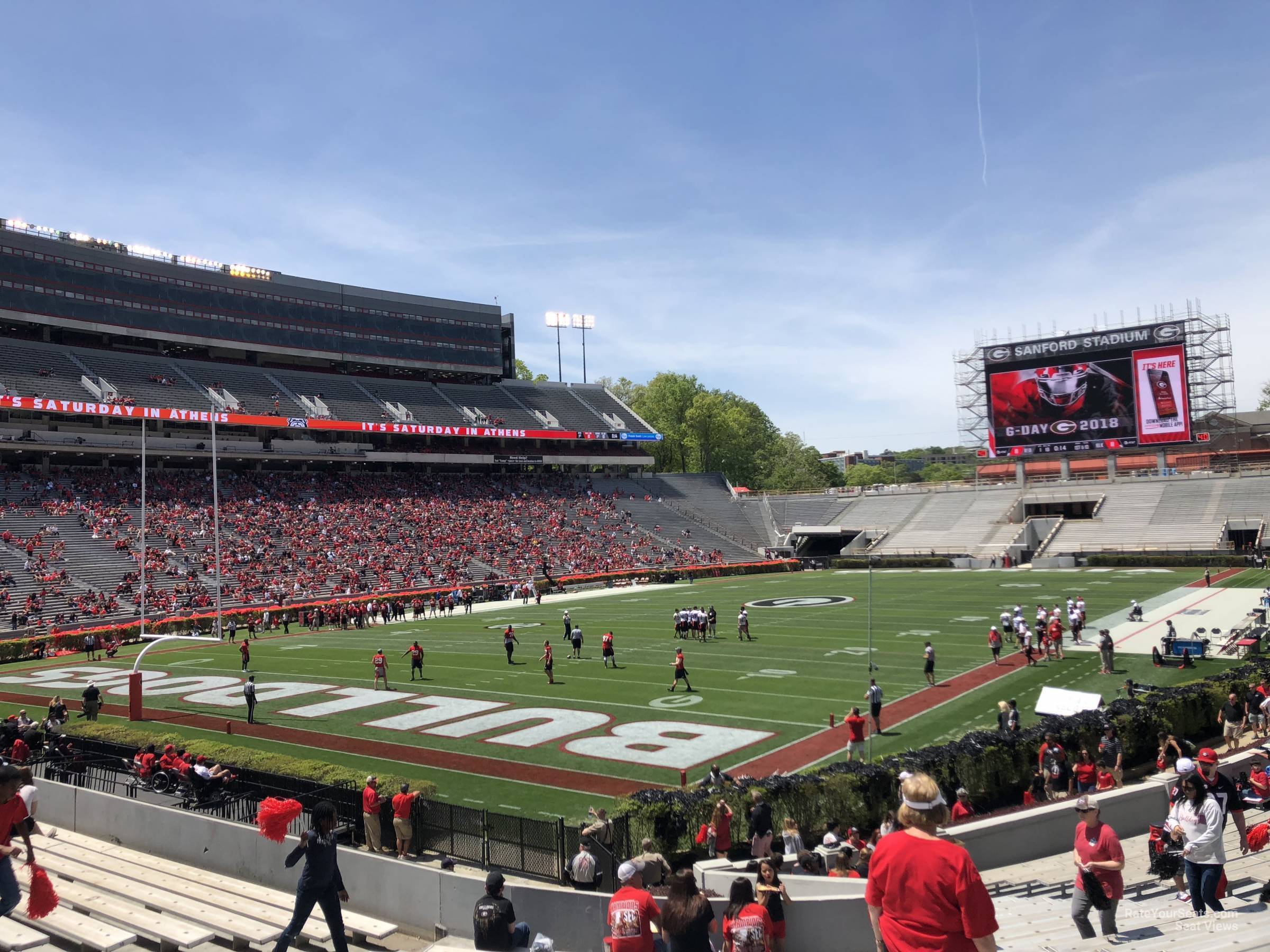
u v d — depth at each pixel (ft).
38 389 209.26
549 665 106.63
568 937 38.55
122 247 245.86
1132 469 289.53
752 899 26.03
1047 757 60.18
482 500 270.87
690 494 328.29
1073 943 30.14
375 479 265.75
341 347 281.33
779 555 286.46
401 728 85.56
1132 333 233.55
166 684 113.50
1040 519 254.47
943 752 59.31
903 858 15.74
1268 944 25.85
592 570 245.24
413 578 212.64
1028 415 248.93
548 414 315.17
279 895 43.60
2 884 23.95
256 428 250.37
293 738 82.38
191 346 262.88
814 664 112.78
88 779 63.21
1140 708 69.51
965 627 138.62
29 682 118.83
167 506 210.59
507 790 65.41
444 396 301.84
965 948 15.17
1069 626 131.23
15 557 173.68
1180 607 148.36
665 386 412.98
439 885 40.96
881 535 281.95
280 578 195.42
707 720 85.35
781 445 483.10
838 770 56.85
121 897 43.19
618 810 49.37
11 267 219.20
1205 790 31.48
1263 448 291.17
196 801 57.06
